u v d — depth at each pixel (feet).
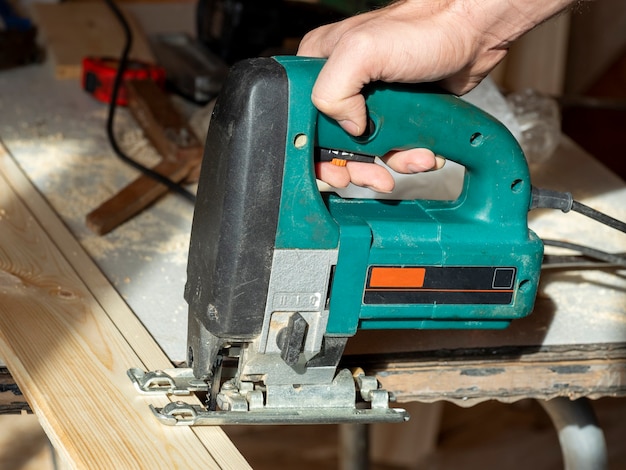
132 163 5.53
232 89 3.21
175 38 7.79
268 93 3.15
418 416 8.71
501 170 3.63
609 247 5.23
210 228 3.30
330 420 3.52
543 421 9.57
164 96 6.24
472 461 8.90
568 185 6.04
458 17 3.31
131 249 4.78
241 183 3.18
